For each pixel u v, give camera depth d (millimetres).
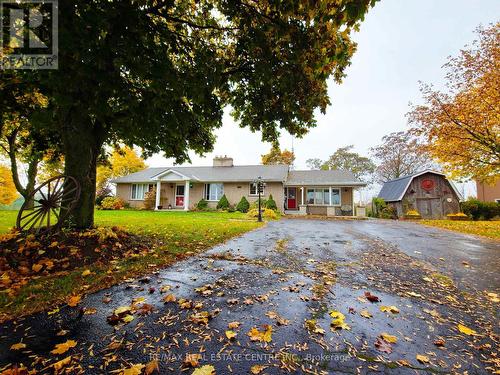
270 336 2100
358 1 2736
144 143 6730
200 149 7457
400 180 24312
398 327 2305
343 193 20734
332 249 5559
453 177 13664
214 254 4816
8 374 1571
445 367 1769
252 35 4113
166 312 2479
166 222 9688
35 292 2814
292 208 22109
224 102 6031
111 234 4742
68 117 4957
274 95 5496
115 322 2256
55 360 1732
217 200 21578
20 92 4777
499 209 19328
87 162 5223
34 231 4480
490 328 2322
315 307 2680
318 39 3986
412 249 5754
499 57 10461
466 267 4301
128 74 4344
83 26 2998
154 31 4051
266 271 3855
